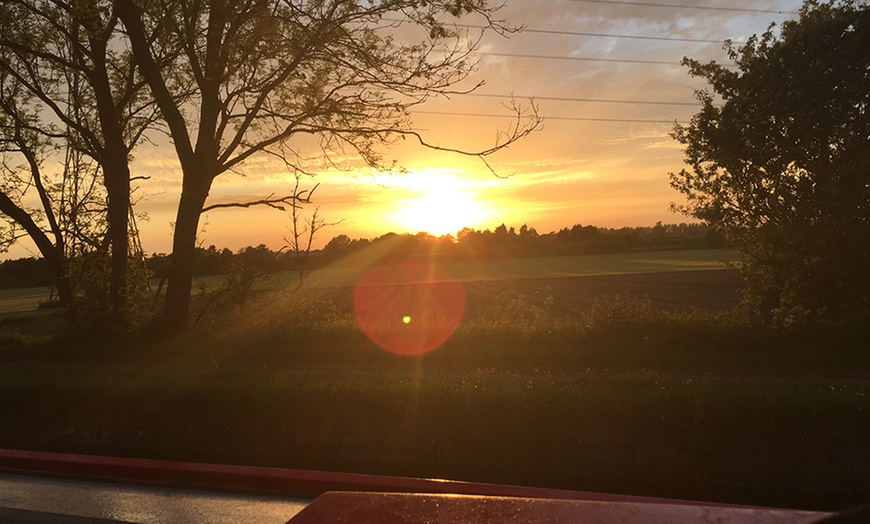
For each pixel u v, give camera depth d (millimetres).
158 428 10180
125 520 3398
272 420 9828
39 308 47938
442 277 64500
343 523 1909
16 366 13664
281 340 14867
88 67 17156
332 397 9812
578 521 1822
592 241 102000
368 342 14375
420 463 9094
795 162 16375
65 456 4363
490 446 8969
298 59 14758
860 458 8141
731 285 47844
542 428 8922
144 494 3785
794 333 13172
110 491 3848
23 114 20484
